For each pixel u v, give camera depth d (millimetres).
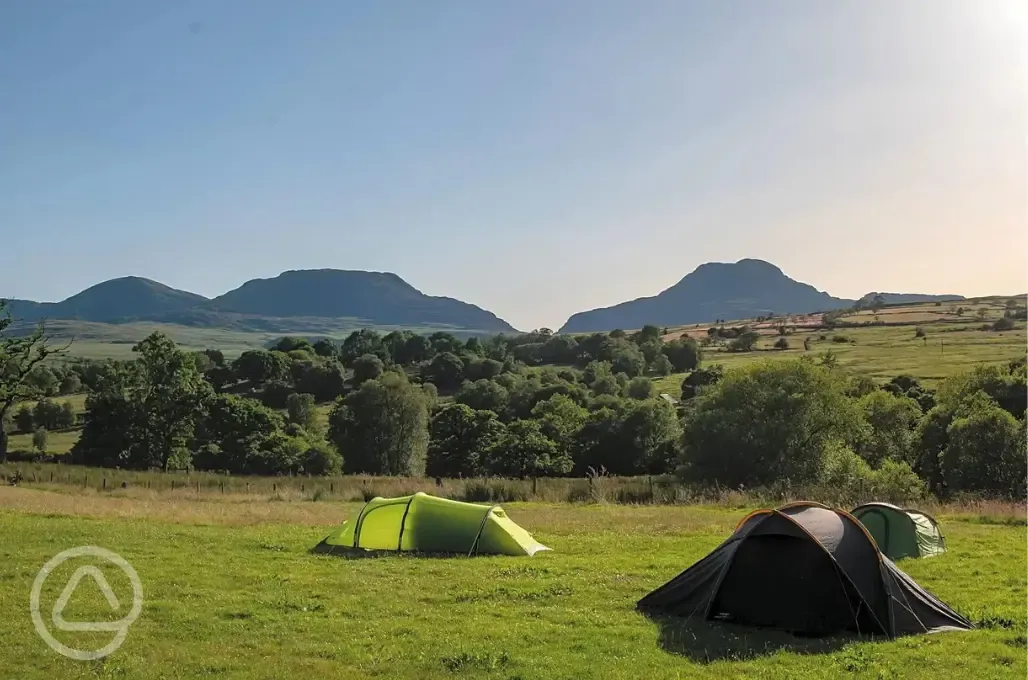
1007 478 56938
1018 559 21125
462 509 22672
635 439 91500
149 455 91062
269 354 145750
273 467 89812
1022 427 58562
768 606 14320
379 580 18062
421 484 47250
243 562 19984
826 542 14242
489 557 21359
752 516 15273
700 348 177750
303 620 14500
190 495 42812
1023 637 13281
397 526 22531
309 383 143750
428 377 152375
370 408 97188
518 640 13273
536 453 87688
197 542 22750
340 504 37969
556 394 107375
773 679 11430
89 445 92125
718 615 14680
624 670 11789
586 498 42312
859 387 101000
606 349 171500
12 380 75438
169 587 16797
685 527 27656
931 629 13969
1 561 18766
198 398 94250
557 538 24938
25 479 49906
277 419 100062
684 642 13227
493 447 89750
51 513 28141
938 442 69375
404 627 14078
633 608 15570
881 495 38438
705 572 15320
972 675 11531
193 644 13016
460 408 101000
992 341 158375
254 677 11523
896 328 196750
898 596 14164
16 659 12164
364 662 12195
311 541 23453
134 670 11773
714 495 41531
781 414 59281
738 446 59375
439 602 16094
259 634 13625
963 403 68500
